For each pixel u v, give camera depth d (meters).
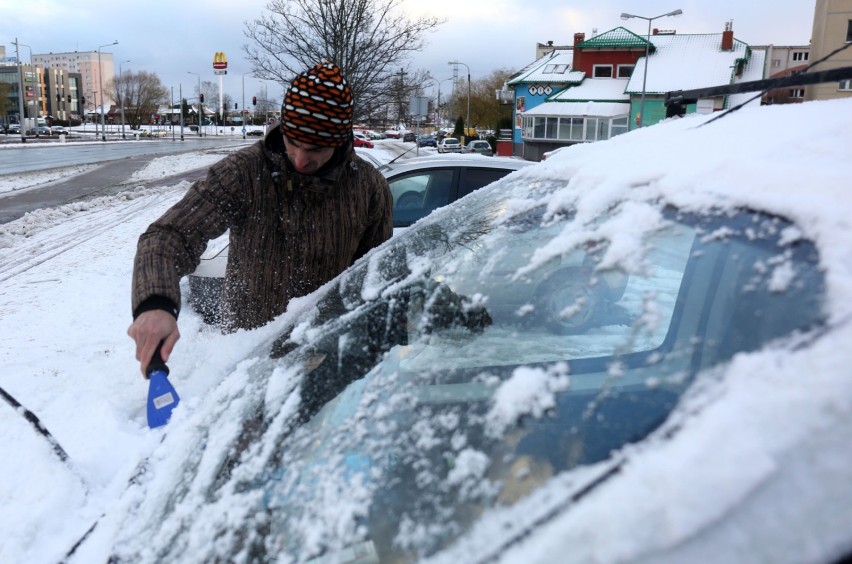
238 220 2.16
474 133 68.56
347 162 2.24
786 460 0.70
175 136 93.25
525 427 1.04
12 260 8.21
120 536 1.28
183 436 1.51
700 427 0.77
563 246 1.36
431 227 2.04
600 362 1.34
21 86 61.31
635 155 1.46
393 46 16.27
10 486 2.38
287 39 16.16
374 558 0.95
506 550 0.81
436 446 1.08
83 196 16.28
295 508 1.10
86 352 4.61
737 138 1.25
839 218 0.90
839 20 30.62
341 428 1.24
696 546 0.69
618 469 0.81
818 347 0.77
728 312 0.99
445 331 1.52
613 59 50.03
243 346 2.07
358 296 1.78
